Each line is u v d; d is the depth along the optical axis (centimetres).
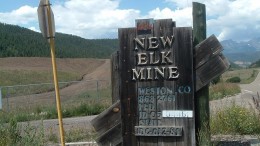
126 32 522
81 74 7225
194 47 504
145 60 516
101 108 1627
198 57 502
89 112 1596
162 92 512
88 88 4075
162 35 509
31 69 6706
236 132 757
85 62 8906
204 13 514
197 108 515
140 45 517
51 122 1276
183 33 503
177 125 509
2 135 632
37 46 10938
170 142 512
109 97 2212
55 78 493
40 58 8519
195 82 504
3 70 6159
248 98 1998
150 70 515
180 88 506
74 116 1562
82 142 741
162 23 508
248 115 794
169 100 510
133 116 524
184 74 504
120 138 546
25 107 1839
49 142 763
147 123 519
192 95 503
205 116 514
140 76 519
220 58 497
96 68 8219
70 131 880
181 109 506
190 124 505
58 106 496
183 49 504
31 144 598
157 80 514
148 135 516
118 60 538
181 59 504
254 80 6419
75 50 13288
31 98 3125
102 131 550
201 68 501
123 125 529
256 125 763
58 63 8206
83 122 1212
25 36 11531
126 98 526
